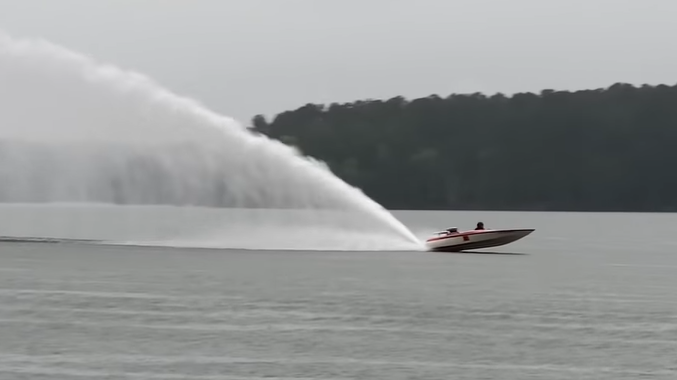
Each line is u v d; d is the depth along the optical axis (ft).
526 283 433.07
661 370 266.98
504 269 493.36
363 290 396.57
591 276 472.85
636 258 610.24
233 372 258.98
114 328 309.83
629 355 283.18
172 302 359.66
